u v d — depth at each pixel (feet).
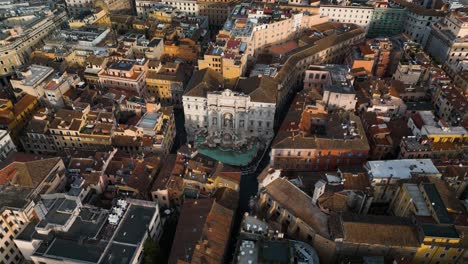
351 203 412.36
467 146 458.91
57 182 421.59
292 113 527.40
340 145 462.19
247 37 638.53
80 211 383.04
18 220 376.89
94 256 342.64
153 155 481.46
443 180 401.90
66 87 582.76
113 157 463.42
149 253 360.07
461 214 359.25
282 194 406.41
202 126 587.27
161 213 431.84
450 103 529.04
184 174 447.83
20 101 561.43
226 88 579.48
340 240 349.00
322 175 436.76
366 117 528.63
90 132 502.79
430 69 616.39
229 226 387.55
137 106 543.39
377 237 348.38
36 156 431.43
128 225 373.81
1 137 471.21
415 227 352.49
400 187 400.88
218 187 440.04
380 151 489.67
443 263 359.46
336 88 543.80
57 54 647.97
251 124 565.94
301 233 387.55
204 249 355.56
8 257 380.99
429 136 464.65
